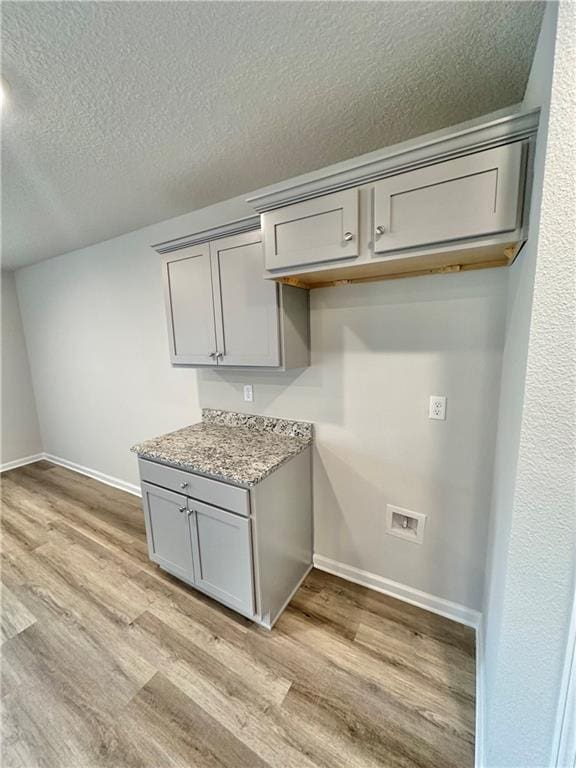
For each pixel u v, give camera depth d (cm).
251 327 172
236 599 167
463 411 153
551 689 82
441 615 173
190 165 162
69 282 316
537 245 71
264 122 132
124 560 223
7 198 192
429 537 171
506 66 105
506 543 91
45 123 128
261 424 215
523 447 77
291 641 160
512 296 120
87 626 171
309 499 200
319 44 96
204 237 177
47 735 124
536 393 74
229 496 156
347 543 197
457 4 83
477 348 145
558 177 68
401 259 121
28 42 91
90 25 87
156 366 269
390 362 167
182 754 117
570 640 76
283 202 138
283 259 142
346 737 121
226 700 135
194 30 90
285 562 179
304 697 135
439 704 132
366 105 123
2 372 381
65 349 343
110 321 291
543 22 84
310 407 196
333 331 180
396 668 146
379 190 116
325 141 146
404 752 117
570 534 75
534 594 80
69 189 183
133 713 131
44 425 406
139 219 231
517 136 94
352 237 124
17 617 178
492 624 116
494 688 92
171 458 173
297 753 117
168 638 163
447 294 148
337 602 182
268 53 99
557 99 66
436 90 116
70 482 349
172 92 114
